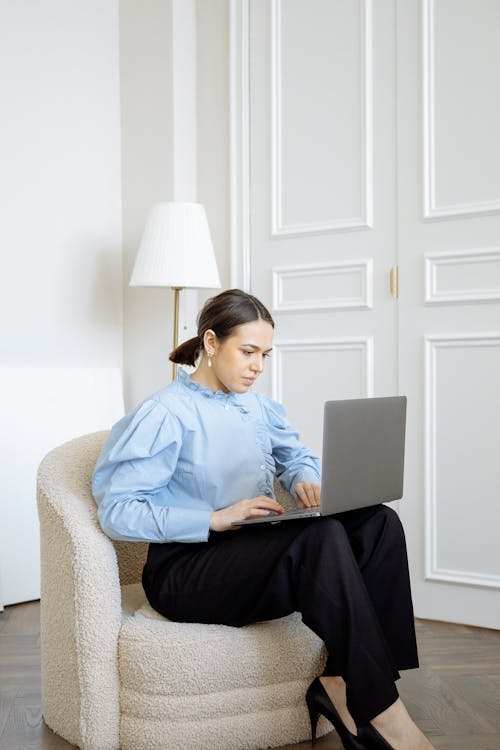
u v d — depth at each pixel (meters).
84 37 3.53
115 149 3.65
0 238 3.21
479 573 2.84
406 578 1.86
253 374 1.91
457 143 2.87
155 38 3.51
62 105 3.44
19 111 3.28
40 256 3.35
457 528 2.88
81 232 3.51
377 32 3.04
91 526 1.80
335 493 1.69
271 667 1.77
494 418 2.80
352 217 3.11
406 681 2.26
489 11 2.80
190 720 1.73
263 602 1.73
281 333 3.28
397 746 1.58
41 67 3.36
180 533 1.76
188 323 3.51
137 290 3.63
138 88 3.59
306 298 3.22
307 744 1.83
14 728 1.94
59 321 3.42
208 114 3.51
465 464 2.86
